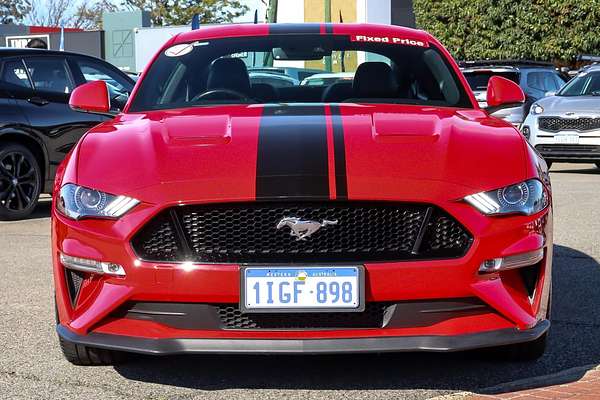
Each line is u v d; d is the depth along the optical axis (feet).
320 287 11.87
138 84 17.03
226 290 11.87
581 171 49.37
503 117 54.80
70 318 12.85
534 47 85.05
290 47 17.61
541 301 12.84
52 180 32.55
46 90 32.45
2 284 20.93
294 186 12.06
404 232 12.15
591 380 13.10
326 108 15.25
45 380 13.64
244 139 13.24
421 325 12.12
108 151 13.42
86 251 12.43
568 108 47.09
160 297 12.05
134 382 13.48
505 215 12.32
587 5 80.84
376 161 12.55
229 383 13.35
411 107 15.65
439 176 12.36
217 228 12.14
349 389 13.01
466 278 12.03
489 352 14.26
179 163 12.71
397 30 18.38
